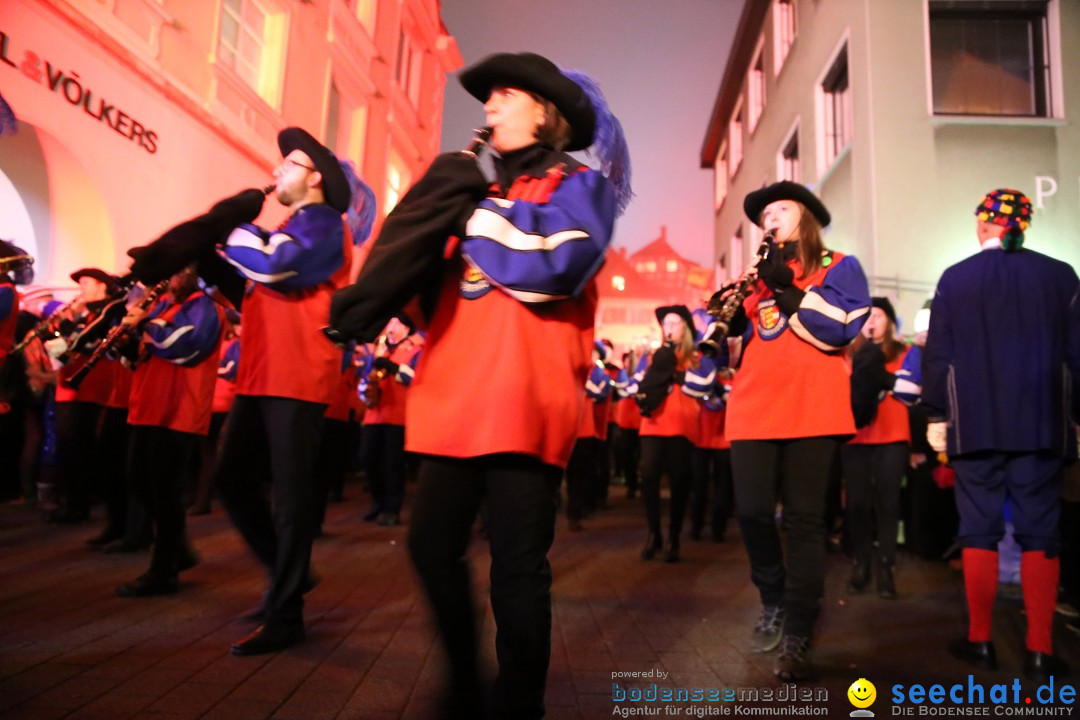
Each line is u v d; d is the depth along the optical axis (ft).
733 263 67.21
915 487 19.62
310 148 10.30
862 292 9.70
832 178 37.27
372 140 53.42
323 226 9.83
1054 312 10.25
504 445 5.28
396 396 21.27
